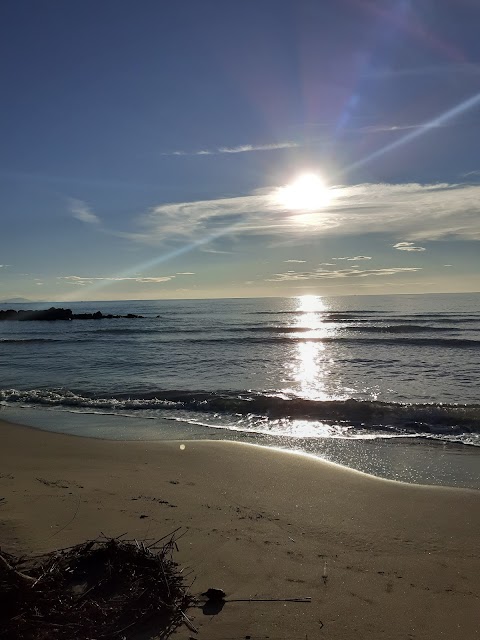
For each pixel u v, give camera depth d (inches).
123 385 618.2
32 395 551.2
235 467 285.6
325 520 205.9
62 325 2180.1
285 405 464.1
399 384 603.5
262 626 125.8
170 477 263.1
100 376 698.8
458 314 2212.1
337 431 390.0
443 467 295.4
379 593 145.4
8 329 1971.0
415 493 245.1
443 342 1085.8
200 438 373.1
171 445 342.3
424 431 385.1
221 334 1470.2
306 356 903.7
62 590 132.8
